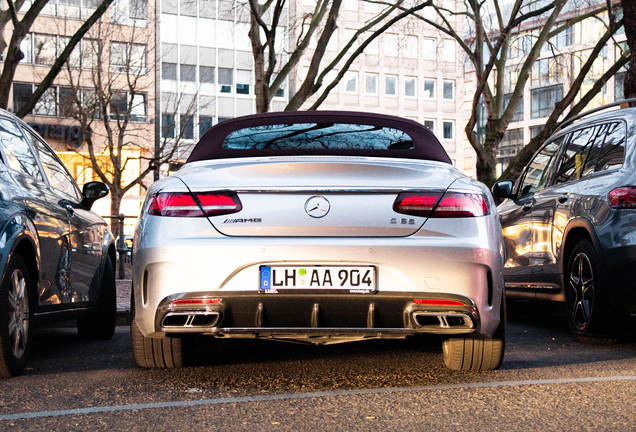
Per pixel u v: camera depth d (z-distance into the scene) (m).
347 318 3.75
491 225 3.94
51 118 40.03
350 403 3.54
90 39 28.09
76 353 5.47
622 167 5.54
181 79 46.50
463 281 3.76
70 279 5.40
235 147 4.51
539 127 58.97
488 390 3.83
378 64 55.06
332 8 15.30
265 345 5.67
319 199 3.76
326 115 4.82
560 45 50.19
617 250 5.27
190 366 4.66
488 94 19.12
